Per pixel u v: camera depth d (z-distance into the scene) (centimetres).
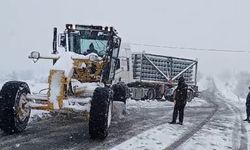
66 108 836
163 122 1273
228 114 1819
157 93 2591
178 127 1172
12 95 812
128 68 2248
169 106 2064
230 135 1091
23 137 820
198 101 2845
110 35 1117
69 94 903
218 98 3728
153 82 2547
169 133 1028
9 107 806
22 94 834
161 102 2388
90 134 823
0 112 810
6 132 841
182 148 834
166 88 2627
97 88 839
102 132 815
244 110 2222
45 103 850
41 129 930
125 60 2205
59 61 862
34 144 761
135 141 862
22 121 849
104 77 1062
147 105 2027
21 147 731
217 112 1895
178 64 2761
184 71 2805
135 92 2405
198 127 1208
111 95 843
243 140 1024
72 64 884
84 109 842
